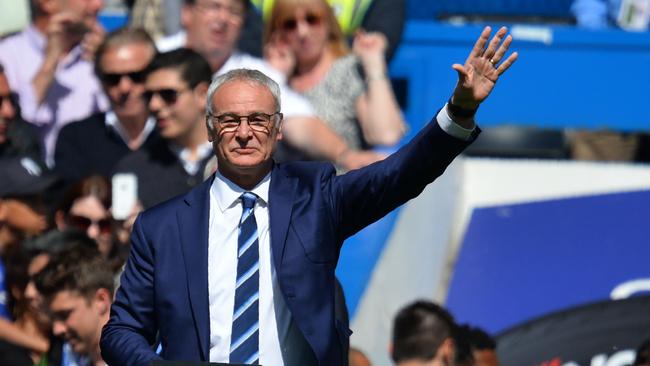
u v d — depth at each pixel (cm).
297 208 1580
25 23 3388
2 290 2456
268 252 1578
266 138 1559
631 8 3581
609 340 2584
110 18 3475
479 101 1532
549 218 2769
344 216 1596
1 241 2645
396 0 3234
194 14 2892
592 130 3409
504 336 2628
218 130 1559
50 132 3142
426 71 3359
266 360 1559
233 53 2941
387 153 3005
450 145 1550
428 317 2338
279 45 3027
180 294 1570
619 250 2709
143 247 1600
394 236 2856
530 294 2681
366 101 3014
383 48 3066
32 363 2367
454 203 2825
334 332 1559
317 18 3003
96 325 2194
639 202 2764
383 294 2800
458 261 2755
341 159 2855
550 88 3409
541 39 3409
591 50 3409
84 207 2536
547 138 3400
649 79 3406
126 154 2845
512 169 2825
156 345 1622
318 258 1564
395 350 2361
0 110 2855
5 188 2742
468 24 3384
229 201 1591
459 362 2331
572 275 2689
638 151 3403
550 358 2589
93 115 2891
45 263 2344
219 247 1586
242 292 1569
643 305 2611
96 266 2200
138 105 2836
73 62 3158
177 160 2586
